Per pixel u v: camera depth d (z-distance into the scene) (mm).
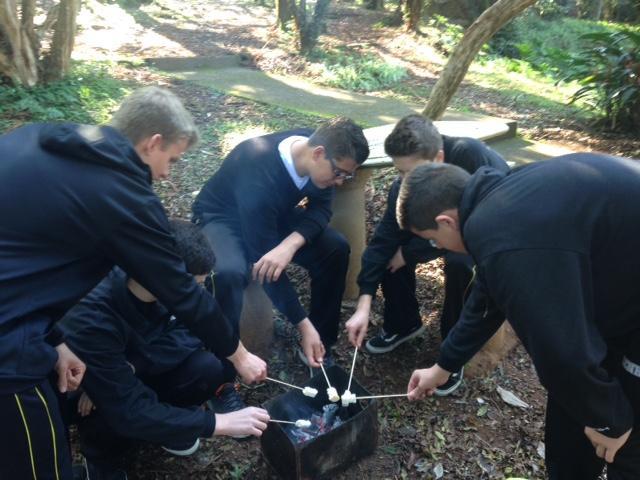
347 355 2977
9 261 1450
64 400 2023
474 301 1843
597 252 1457
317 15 9406
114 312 1913
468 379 2816
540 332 1375
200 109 6395
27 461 1552
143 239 1545
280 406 2285
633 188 1467
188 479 2281
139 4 12148
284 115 6352
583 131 6762
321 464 2109
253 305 2785
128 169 1527
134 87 7023
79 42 8914
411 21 11219
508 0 4078
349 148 2420
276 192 2602
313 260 2752
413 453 2422
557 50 11344
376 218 4117
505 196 1468
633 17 16422
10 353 1448
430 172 1733
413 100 7695
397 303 2861
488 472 2346
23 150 1496
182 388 2291
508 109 7660
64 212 1448
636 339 1647
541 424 2582
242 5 13797
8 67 6121
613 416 1524
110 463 2168
